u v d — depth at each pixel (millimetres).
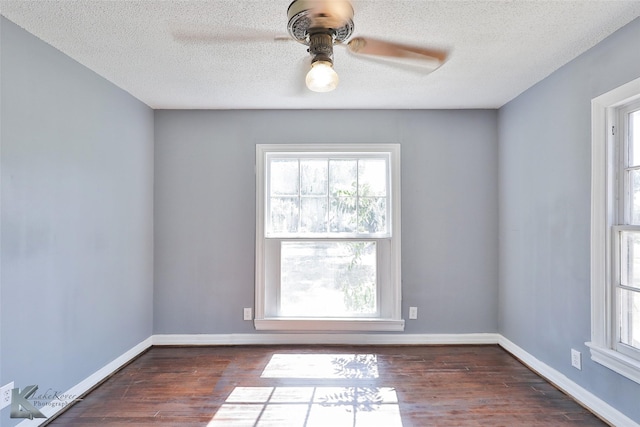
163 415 1987
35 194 1867
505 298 2963
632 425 1752
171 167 3068
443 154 3070
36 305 1871
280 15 1677
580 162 2096
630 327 1850
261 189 3053
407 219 3066
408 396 2195
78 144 2178
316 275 3090
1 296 1681
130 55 2092
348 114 3064
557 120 2297
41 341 1901
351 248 3088
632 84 1737
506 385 2334
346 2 1532
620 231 1880
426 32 1833
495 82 2500
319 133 3064
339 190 3088
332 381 2393
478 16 1691
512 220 2852
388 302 3070
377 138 3062
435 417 1967
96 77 2340
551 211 2367
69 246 2104
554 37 1891
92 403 2113
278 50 2020
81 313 2203
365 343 3053
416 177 3066
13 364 1738
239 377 2453
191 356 2822
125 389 2285
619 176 1905
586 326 2055
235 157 3074
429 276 3066
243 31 1822
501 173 3020
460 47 1995
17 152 1761
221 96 2766
